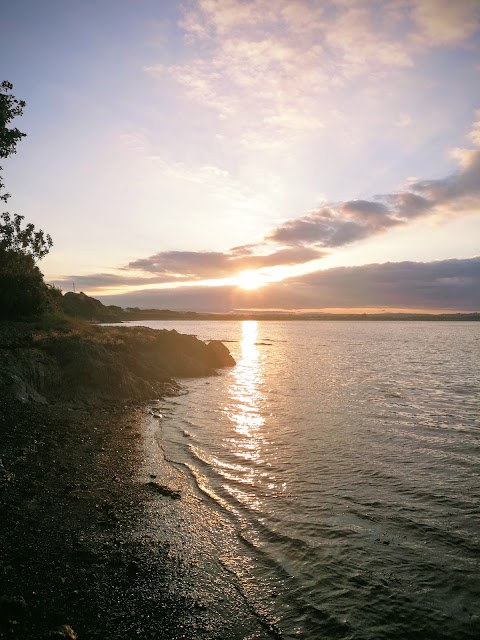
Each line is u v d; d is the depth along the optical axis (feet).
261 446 48.60
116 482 36.14
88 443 46.03
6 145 102.78
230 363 143.74
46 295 130.93
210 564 24.62
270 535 28.09
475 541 27.30
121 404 68.80
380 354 199.93
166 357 118.01
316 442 50.42
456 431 56.54
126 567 23.72
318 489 35.88
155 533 27.86
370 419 63.46
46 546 24.93
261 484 36.96
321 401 78.74
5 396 54.80
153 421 60.39
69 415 56.44
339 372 128.06
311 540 27.45
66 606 19.99
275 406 73.36
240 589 22.39
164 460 42.98
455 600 21.50
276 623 19.94
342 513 31.35
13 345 73.67
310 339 346.33
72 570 22.88
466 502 33.40
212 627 19.52
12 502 29.60
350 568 24.35
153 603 20.90
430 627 19.63
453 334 460.55
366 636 19.12
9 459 37.47
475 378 114.83
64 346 77.56
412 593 22.09
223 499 33.68
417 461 43.70
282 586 22.74
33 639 17.54
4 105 100.99
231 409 70.33
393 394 87.61
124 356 92.07
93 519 29.07
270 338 358.02
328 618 20.25
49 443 43.52
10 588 20.62
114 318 507.71
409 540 27.48
